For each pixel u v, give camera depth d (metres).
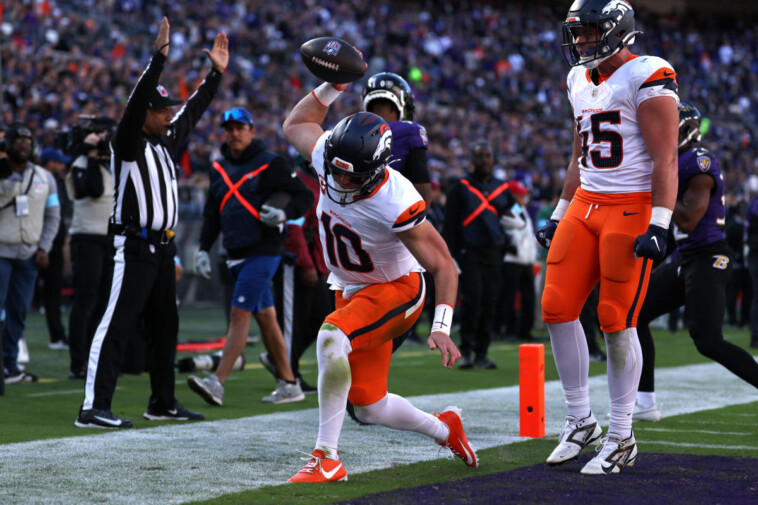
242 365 10.16
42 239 9.51
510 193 11.20
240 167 7.93
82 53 27.31
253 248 7.84
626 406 5.06
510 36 45.94
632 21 4.97
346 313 4.70
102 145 9.26
